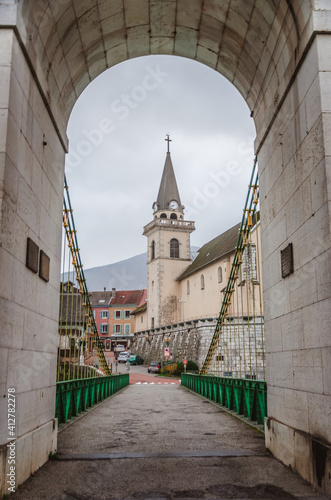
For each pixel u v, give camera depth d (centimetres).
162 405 1435
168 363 4516
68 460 588
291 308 559
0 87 440
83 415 1084
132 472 533
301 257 521
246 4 607
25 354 490
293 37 538
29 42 500
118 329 7419
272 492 456
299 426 523
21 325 476
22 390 478
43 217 581
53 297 642
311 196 488
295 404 539
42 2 506
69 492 453
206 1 654
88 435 801
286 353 579
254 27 632
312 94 486
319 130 464
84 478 504
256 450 660
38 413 549
